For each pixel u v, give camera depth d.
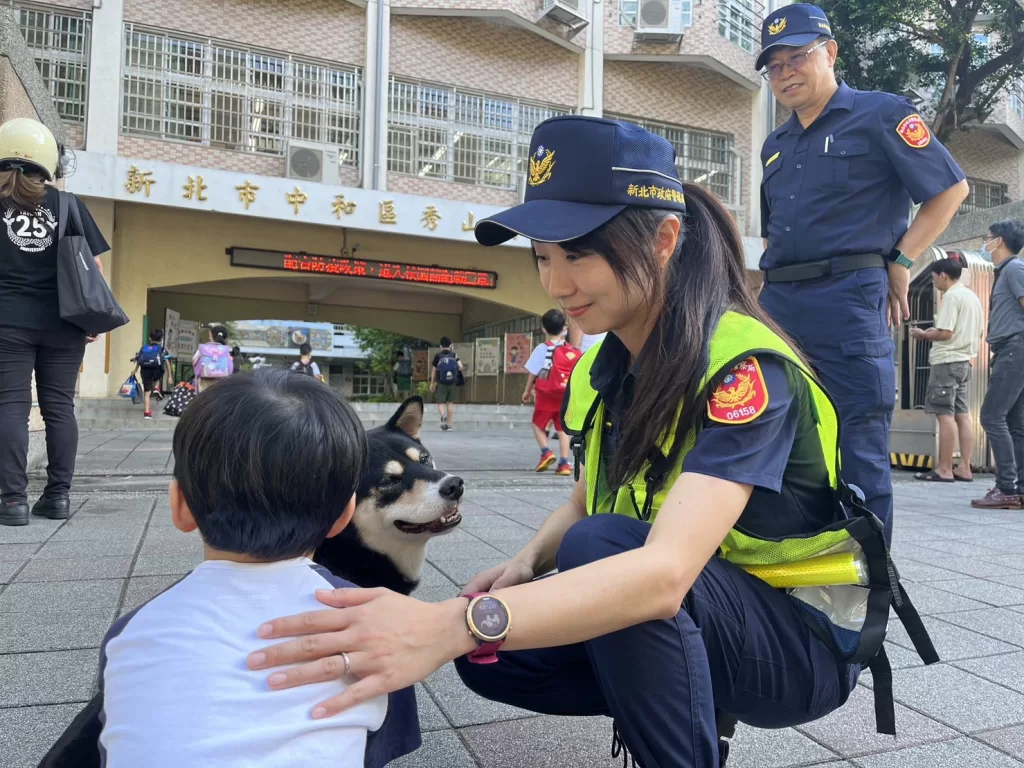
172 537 3.91
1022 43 17.69
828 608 1.41
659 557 1.14
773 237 3.14
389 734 1.19
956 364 7.27
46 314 4.03
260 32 15.37
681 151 18.80
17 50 5.21
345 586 1.15
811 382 1.38
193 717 0.93
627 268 1.32
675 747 1.24
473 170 17.38
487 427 15.74
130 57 14.34
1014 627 2.95
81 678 2.16
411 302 23.97
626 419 1.54
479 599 1.08
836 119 2.98
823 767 1.85
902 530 4.87
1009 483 5.76
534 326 20.16
